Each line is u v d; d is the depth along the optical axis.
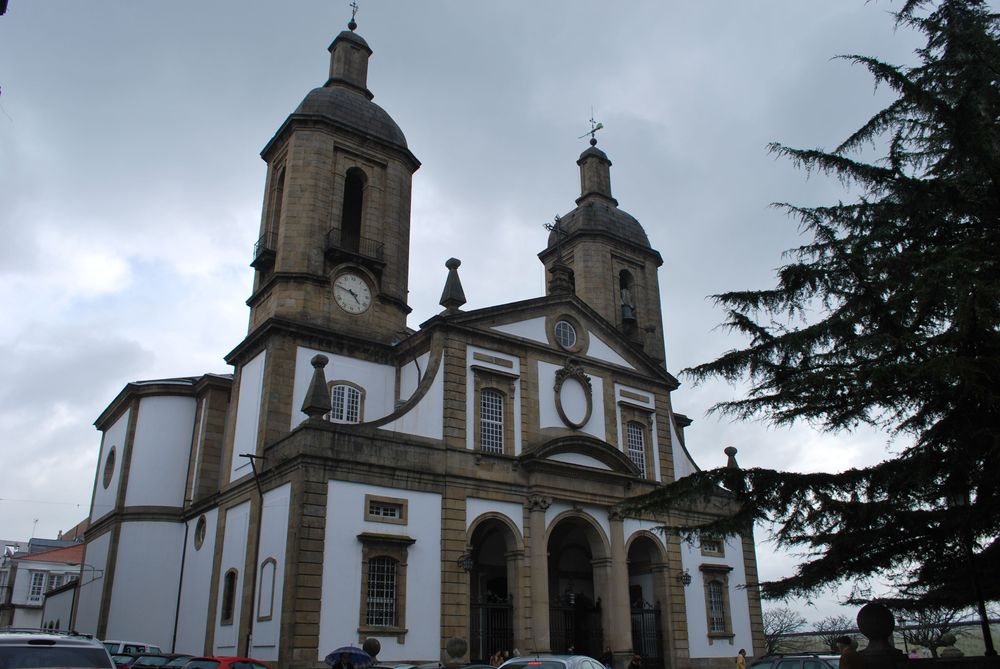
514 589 29.80
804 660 19.39
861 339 12.69
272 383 31.33
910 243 13.83
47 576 67.56
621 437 35.88
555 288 36.69
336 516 26.33
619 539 33.09
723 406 14.37
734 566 37.69
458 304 32.41
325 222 35.44
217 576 30.88
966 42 13.45
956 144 13.09
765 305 14.23
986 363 11.64
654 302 45.31
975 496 13.00
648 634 34.03
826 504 13.12
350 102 38.84
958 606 13.53
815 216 14.17
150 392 39.88
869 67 13.37
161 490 37.97
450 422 30.27
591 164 47.69
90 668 11.68
